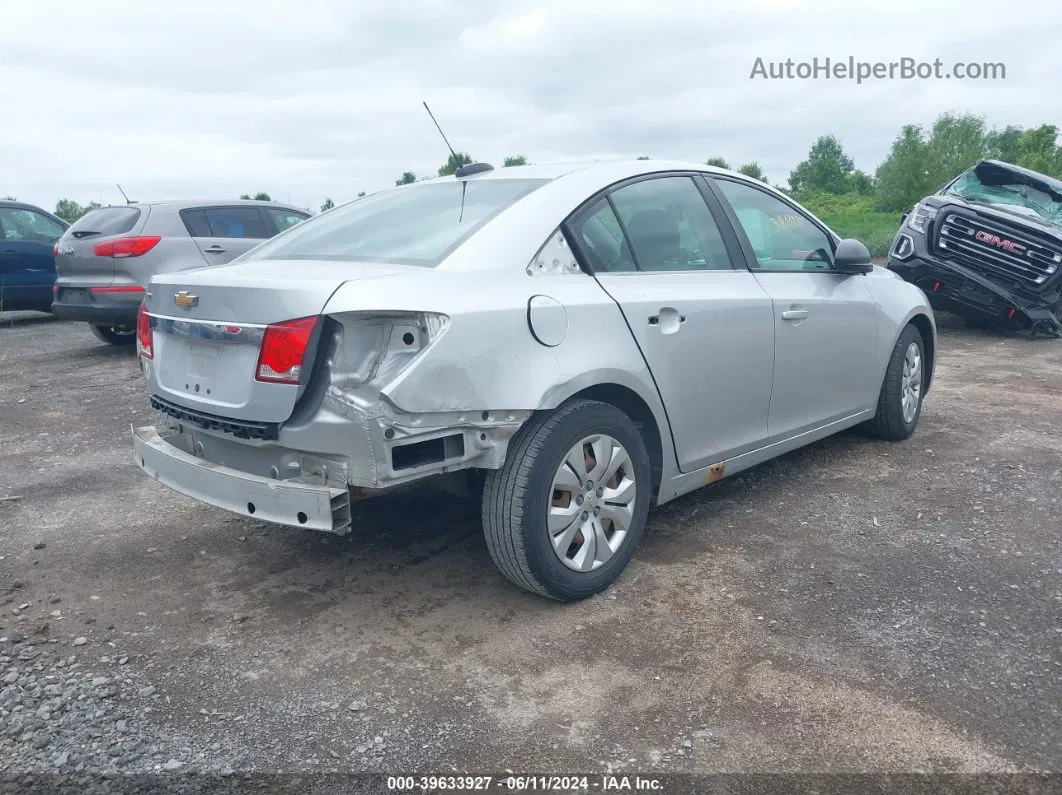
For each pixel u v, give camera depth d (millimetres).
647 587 3430
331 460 2820
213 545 3965
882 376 5090
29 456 5465
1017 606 3209
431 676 2836
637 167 3822
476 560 3727
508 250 3148
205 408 3062
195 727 2596
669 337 3541
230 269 3289
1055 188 9734
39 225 11828
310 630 3164
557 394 3055
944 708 2596
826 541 3854
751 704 2637
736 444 4004
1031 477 4652
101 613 3328
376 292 2734
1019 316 9336
